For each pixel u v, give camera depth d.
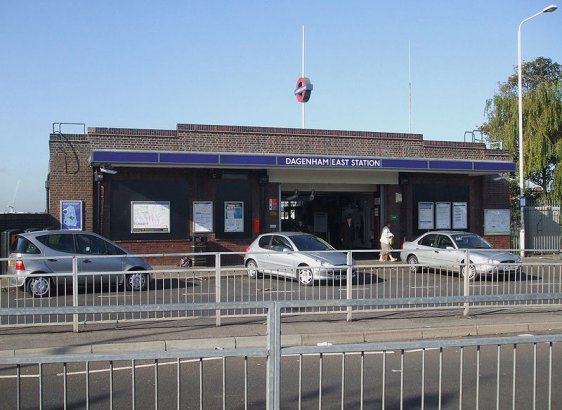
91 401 6.50
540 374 7.55
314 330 9.82
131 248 21.28
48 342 9.00
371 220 25.88
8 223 22.45
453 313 11.48
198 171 22.06
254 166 21.38
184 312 10.85
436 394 6.72
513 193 31.73
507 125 33.19
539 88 32.47
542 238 28.94
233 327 10.18
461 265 11.44
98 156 19.50
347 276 10.95
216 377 7.50
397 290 11.37
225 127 22.12
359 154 23.91
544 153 31.97
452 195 25.70
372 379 7.37
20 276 10.05
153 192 21.56
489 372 7.65
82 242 14.73
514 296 4.88
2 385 7.12
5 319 10.01
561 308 12.09
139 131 21.16
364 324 10.38
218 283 10.63
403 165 23.00
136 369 7.86
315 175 23.52
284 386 7.05
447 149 25.28
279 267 11.17
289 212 26.14
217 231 22.30
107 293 10.41
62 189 20.58
